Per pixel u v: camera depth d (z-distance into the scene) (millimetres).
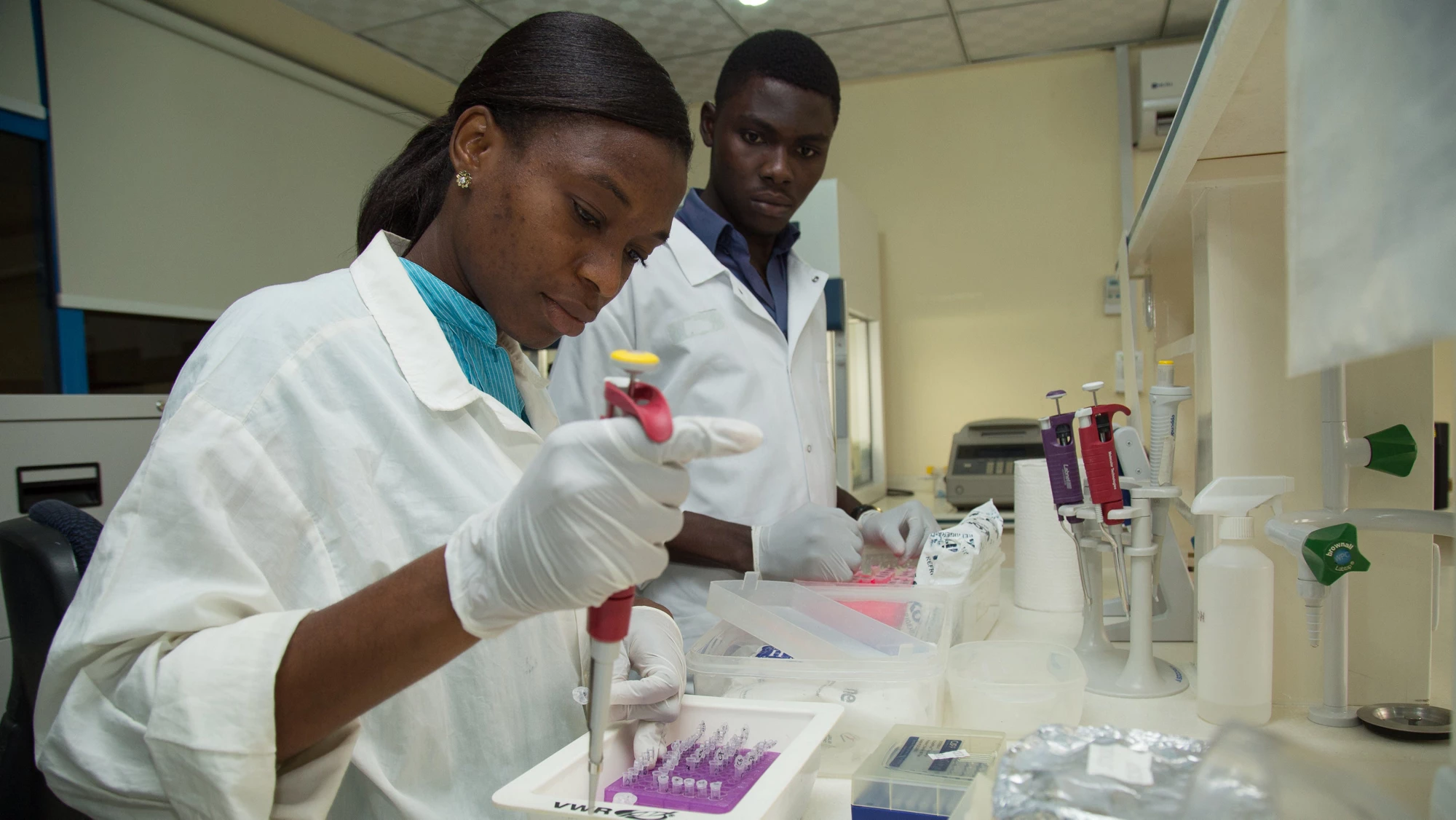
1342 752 875
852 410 3180
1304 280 408
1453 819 449
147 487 674
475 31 2967
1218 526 1062
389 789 757
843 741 873
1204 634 990
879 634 1003
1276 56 729
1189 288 1773
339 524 766
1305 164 408
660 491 563
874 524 1521
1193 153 983
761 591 1080
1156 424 1109
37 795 1076
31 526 1086
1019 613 1542
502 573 573
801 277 1883
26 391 2420
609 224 856
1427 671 1009
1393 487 1025
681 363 1621
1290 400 1081
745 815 587
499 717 828
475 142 861
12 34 2297
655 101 847
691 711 822
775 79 1576
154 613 630
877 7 2918
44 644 1016
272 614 642
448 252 917
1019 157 3418
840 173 3613
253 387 749
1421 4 322
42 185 2406
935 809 664
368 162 3463
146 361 2697
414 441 806
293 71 3076
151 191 2643
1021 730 915
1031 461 1600
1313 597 891
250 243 2947
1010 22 3051
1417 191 326
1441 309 312
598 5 2854
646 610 951
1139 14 3006
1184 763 545
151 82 2641
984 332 3463
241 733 596
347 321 835
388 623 602
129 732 631
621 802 662
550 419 1089
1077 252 3365
